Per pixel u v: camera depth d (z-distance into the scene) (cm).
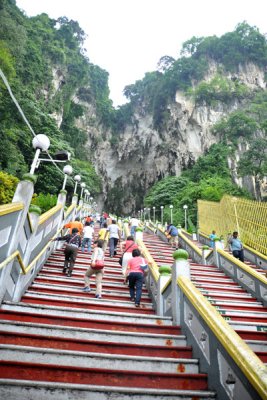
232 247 1014
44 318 439
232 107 5566
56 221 948
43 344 374
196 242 1941
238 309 691
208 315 371
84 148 5391
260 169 3816
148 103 6356
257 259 1213
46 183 2575
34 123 2752
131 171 6125
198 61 6128
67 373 321
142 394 305
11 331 390
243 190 3681
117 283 738
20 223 482
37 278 665
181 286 480
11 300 493
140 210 5438
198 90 5512
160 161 5634
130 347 399
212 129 5191
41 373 316
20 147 2570
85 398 294
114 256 1017
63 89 4622
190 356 409
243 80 5981
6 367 312
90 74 6191
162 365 373
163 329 465
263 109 5228
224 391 308
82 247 1022
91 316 487
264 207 1350
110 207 6009
